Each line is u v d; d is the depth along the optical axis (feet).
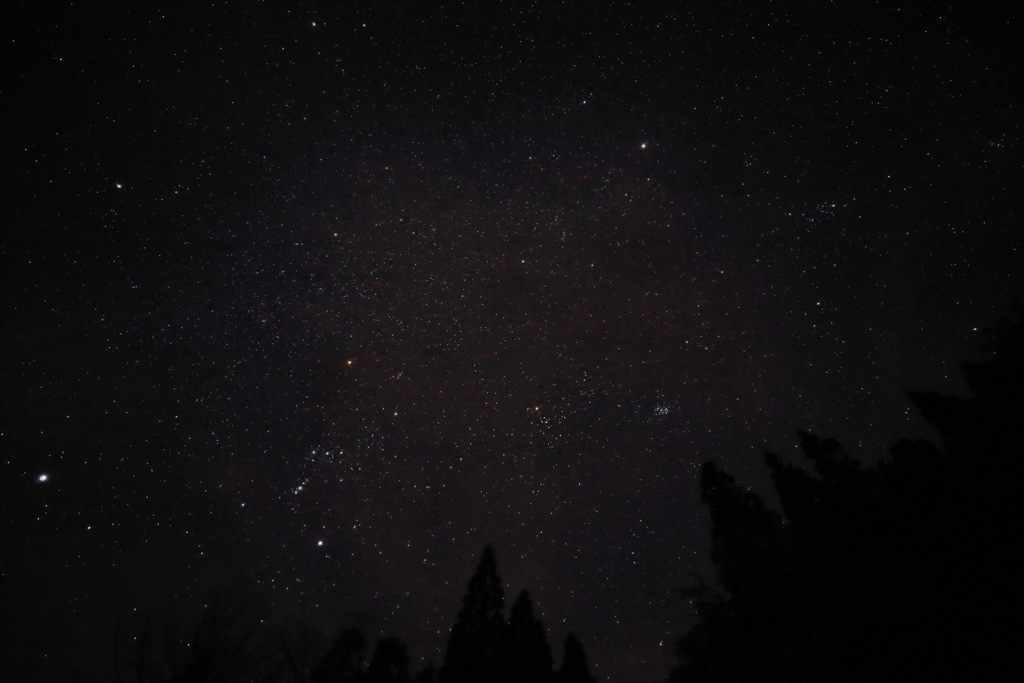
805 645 21.79
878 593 21.79
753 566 26.43
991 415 22.67
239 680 27.35
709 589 28.37
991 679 18.84
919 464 23.30
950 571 20.63
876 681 20.04
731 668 25.95
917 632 20.07
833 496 25.86
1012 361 23.06
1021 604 19.21
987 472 21.72
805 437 28.89
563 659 39.19
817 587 23.73
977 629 19.51
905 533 22.17
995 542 20.39
